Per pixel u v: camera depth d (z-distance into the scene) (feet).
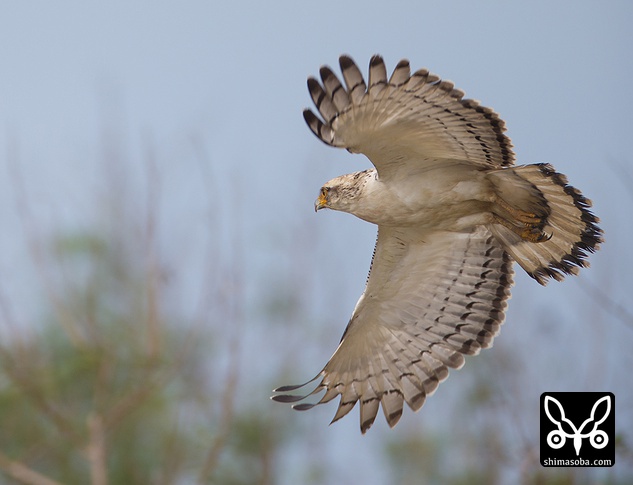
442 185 40.27
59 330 50.75
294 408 43.86
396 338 44.96
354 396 44.73
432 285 44.32
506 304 43.75
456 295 44.21
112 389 51.03
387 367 44.83
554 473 48.01
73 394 51.03
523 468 48.52
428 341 44.70
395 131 38.70
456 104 38.01
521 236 41.09
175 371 50.21
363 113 38.04
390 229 43.24
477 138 38.83
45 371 49.85
